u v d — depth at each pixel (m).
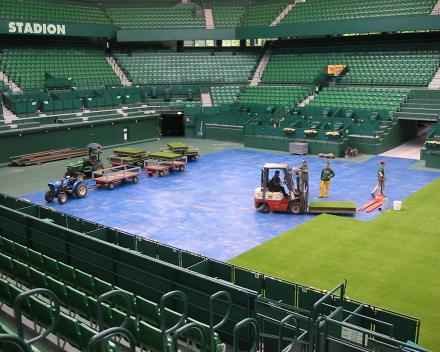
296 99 40.22
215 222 19.30
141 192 24.11
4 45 42.72
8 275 13.49
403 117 34.44
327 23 42.62
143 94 42.25
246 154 33.56
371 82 39.56
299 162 30.52
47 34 41.44
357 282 13.61
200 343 9.57
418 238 17.09
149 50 48.97
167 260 13.80
